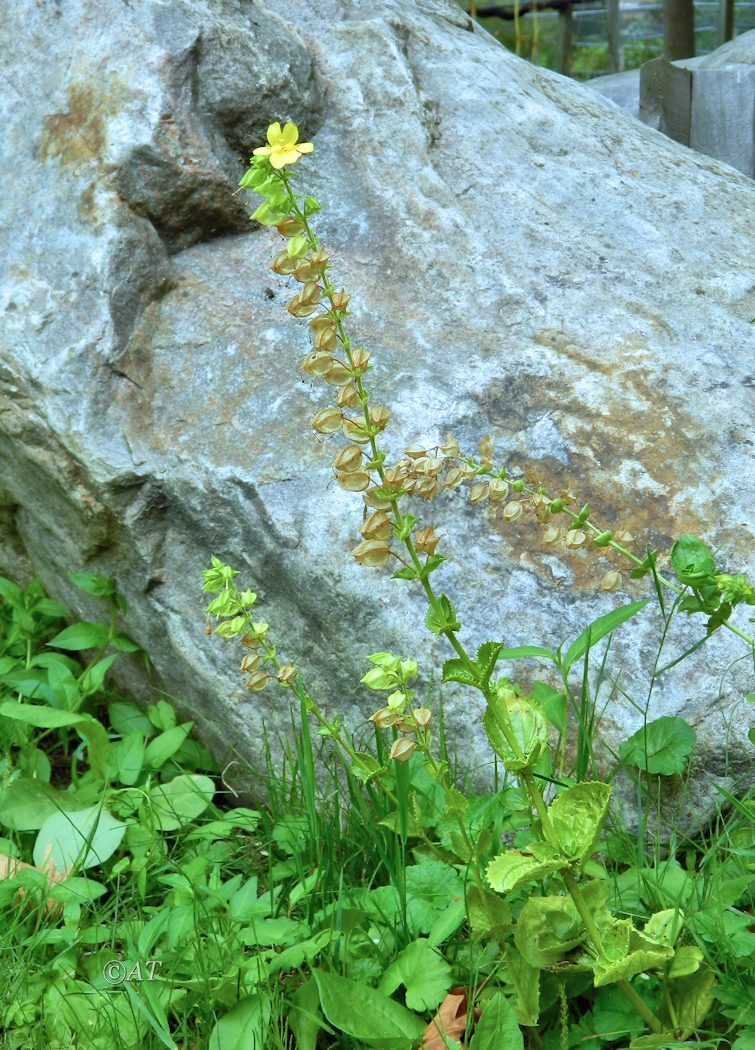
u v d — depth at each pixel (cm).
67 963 87
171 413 110
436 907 84
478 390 106
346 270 116
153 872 95
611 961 73
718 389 106
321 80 126
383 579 99
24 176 119
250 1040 78
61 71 120
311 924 86
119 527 110
